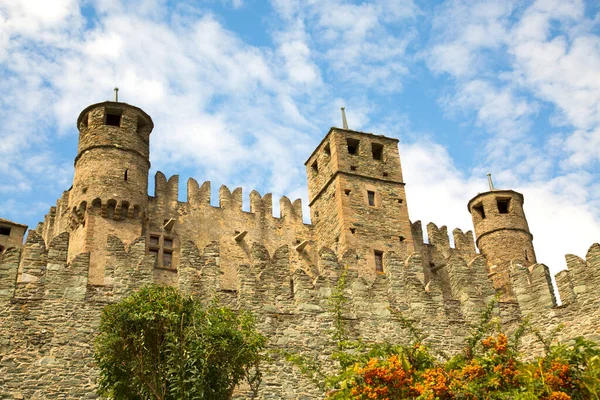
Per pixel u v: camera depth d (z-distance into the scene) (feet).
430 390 61.21
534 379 62.54
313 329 96.32
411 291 104.63
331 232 146.92
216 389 69.05
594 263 96.84
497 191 163.02
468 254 162.40
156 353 70.95
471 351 70.38
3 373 82.07
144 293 74.90
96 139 131.13
